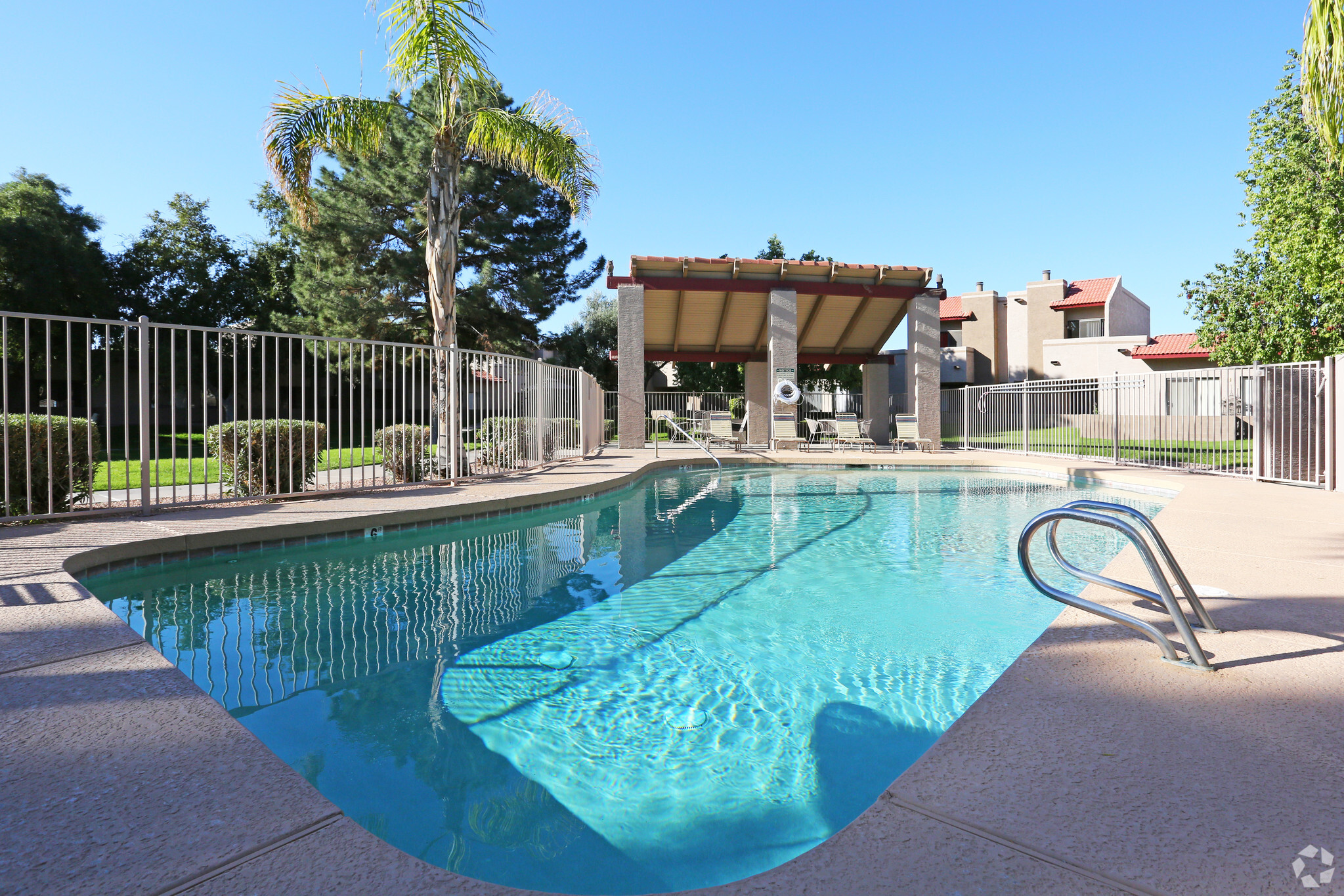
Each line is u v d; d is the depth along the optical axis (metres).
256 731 2.29
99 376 22.98
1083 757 1.59
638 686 2.75
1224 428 17.31
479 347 22.23
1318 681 2.08
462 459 8.73
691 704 2.58
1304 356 13.49
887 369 18.70
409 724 2.37
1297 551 4.21
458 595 4.14
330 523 5.44
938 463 12.97
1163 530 5.07
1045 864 1.17
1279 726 1.76
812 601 4.09
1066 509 2.43
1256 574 3.59
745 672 2.91
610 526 6.85
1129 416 19.03
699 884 1.51
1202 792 1.42
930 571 4.88
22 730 1.70
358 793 1.90
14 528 4.87
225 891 1.08
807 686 2.76
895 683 2.80
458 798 1.88
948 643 3.31
